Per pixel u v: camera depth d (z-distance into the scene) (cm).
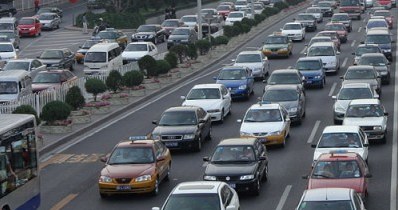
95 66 13150
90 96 10881
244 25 18212
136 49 14650
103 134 8794
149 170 6050
